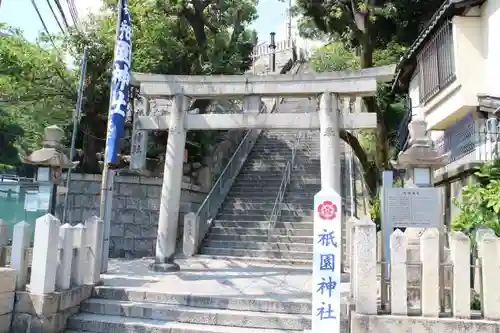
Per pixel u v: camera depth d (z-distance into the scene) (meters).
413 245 6.26
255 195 15.28
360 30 14.72
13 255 6.39
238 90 10.09
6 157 18.31
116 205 13.10
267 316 6.34
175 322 6.54
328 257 4.78
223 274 9.45
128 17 9.66
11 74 13.13
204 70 15.23
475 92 9.84
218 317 6.45
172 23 14.91
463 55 10.04
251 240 12.73
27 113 16.02
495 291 5.37
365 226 5.65
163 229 9.96
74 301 6.81
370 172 14.83
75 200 12.73
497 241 5.44
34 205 8.22
